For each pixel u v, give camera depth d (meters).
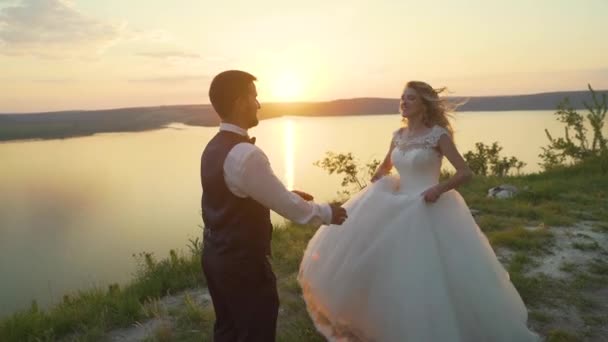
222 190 1.88
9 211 30.41
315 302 3.05
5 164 58.31
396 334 2.49
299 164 41.78
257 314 2.00
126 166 55.72
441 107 2.98
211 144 1.99
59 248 18.31
